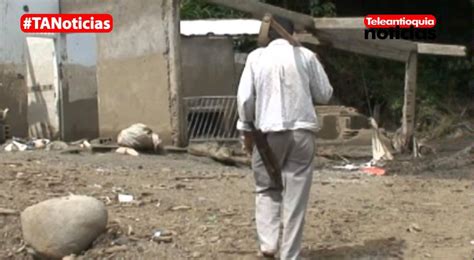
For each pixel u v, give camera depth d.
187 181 8.24
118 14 12.48
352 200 7.54
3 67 14.60
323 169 10.62
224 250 5.43
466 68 20.23
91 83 14.85
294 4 19.28
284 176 5.03
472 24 20.84
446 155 11.83
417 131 18.45
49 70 14.41
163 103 11.67
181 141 11.52
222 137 14.05
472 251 5.66
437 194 8.08
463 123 18.41
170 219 6.17
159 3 11.64
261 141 5.02
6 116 13.45
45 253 5.18
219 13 18.41
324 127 14.78
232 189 7.79
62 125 14.27
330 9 19.16
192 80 15.77
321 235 6.00
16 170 8.09
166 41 11.57
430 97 19.36
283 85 4.98
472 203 7.51
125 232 5.61
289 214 5.00
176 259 5.25
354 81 19.86
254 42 17.84
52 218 5.21
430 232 6.21
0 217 5.81
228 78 16.08
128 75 12.34
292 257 4.99
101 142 12.36
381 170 10.37
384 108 19.69
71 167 8.94
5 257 5.28
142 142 10.82
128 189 7.37
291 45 5.08
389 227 6.33
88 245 5.31
